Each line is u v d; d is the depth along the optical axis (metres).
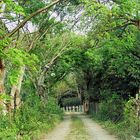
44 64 42.09
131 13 26.25
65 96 106.56
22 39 26.97
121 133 23.66
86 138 25.70
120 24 27.97
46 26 28.67
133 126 22.80
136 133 21.73
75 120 52.66
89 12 26.33
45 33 29.69
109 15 26.42
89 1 25.08
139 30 28.06
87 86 63.22
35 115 28.62
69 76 80.81
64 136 27.61
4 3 16.56
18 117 23.20
